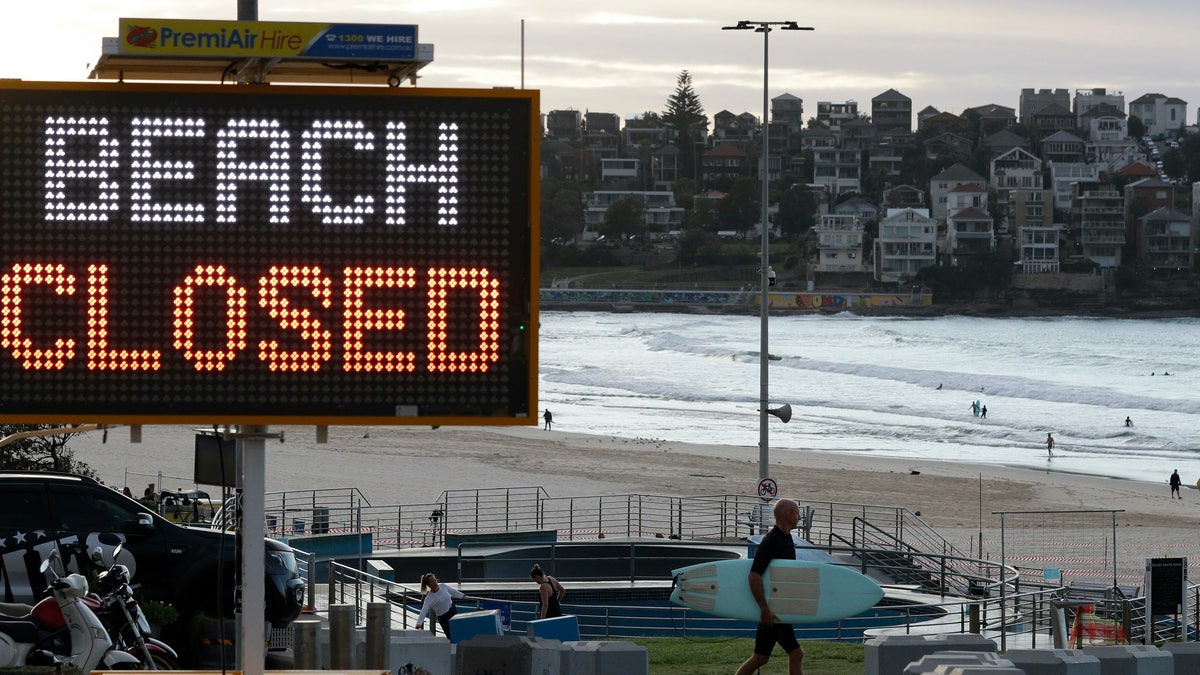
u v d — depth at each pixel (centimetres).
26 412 1568
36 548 2766
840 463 15275
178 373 1582
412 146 1606
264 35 1529
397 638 2239
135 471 10538
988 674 1523
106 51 1512
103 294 1577
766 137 8344
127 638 2234
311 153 1598
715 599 2062
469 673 1931
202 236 1587
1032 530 10338
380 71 1593
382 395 1602
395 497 10550
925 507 11669
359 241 1600
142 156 1582
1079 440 19088
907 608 4241
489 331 1611
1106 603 4378
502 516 9200
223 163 1588
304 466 12550
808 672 2962
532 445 15662
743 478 13300
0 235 1569
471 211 1611
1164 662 2100
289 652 2938
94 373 1574
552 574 5584
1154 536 10112
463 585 5112
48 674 1692
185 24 1520
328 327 1596
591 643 2009
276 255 1593
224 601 2852
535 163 1614
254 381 1588
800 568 2044
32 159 1573
